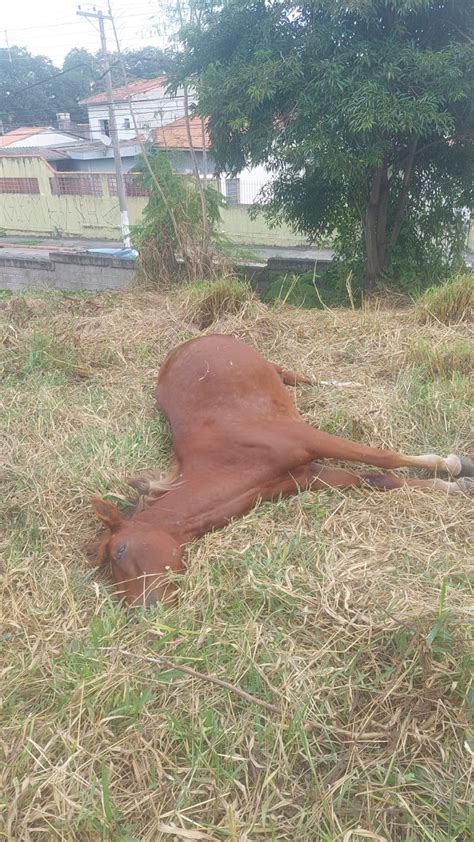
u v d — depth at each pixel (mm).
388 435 3932
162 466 3918
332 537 3035
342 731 2074
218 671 2318
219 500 3166
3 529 3363
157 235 8992
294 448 3359
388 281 8828
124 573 2801
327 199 9367
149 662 2355
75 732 2119
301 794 1942
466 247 10172
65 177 28422
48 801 1920
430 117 7055
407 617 2359
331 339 5469
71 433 4207
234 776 1967
